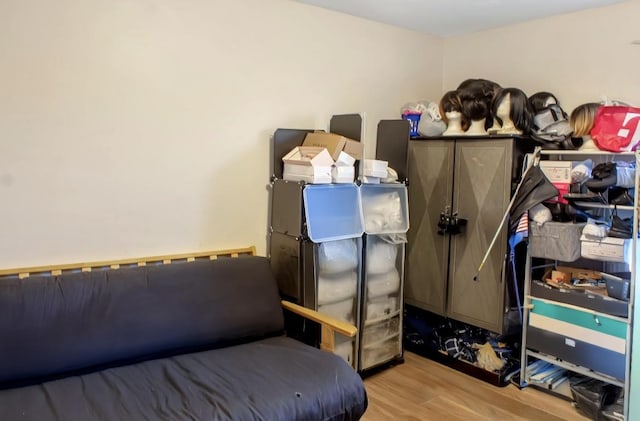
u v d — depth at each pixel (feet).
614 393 8.82
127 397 6.18
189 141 8.89
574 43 10.55
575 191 9.05
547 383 9.53
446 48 13.15
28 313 6.59
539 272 10.12
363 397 7.09
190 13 8.68
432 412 8.77
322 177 8.98
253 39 9.52
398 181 10.59
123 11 7.97
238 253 9.62
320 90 10.68
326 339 8.04
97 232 8.04
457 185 10.56
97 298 7.14
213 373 6.90
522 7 10.28
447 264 10.85
